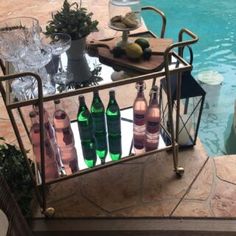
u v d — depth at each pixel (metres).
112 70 1.38
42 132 1.26
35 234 1.45
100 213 1.48
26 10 3.07
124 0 1.44
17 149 1.64
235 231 1.39
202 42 3.04
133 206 1.50
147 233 1.43
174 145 1.53
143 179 1.60
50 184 1.51
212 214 1.44
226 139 2.08
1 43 1.39
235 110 2.15
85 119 1.40
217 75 2.48
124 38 1.41
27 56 1.35
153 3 3.62
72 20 1.35
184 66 1.32
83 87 1.30
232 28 3.20
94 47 1.46
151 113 1.45
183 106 1.58
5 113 2.06
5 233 1.00
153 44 1.42
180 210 1.47
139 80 1.30
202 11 3.47
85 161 1.52
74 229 1.44
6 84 1.30
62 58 1.44
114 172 1.64
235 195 1.51
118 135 1.51
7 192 1.15
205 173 1.61
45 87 1.30
